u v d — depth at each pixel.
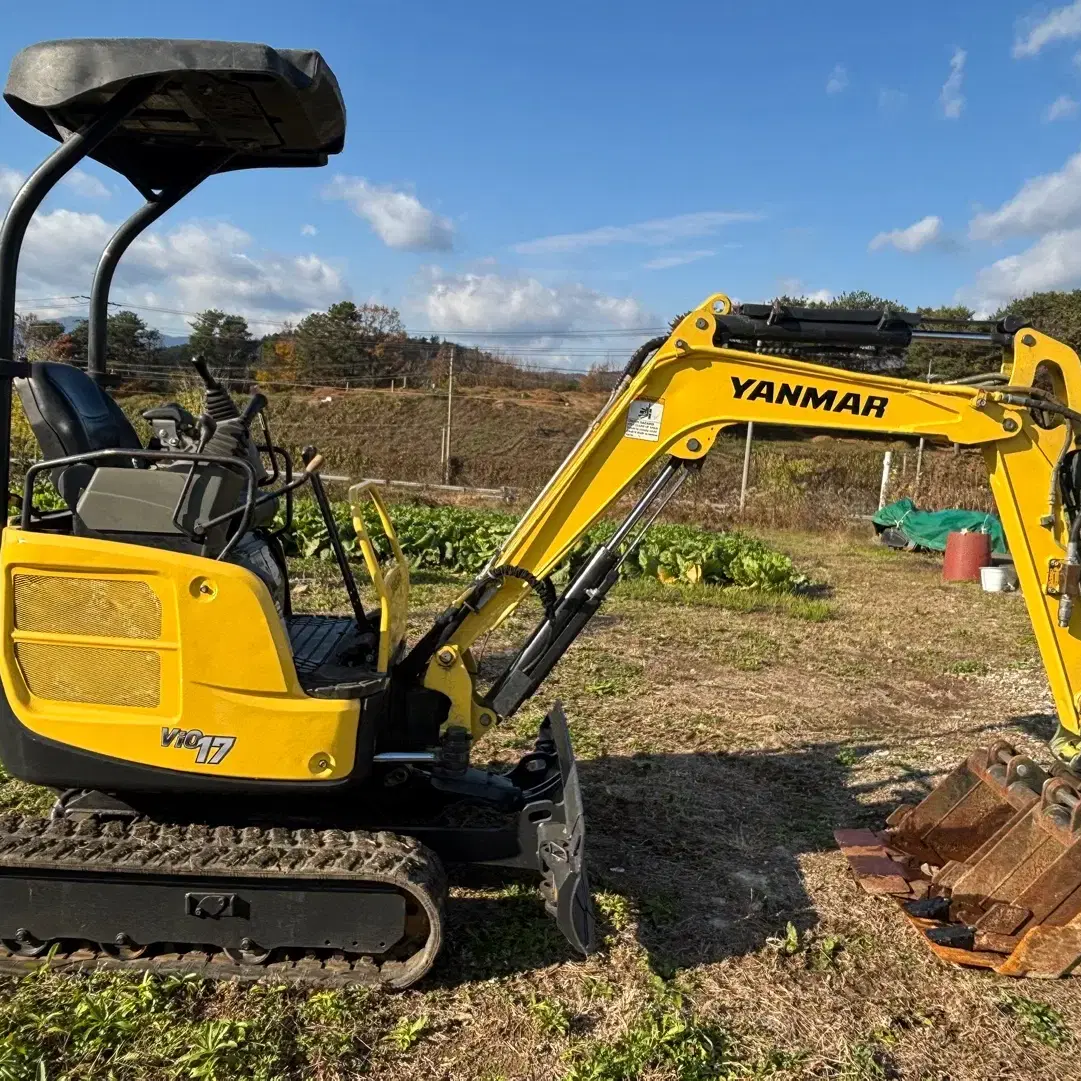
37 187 3.13
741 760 5.89
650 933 3.86
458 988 3.40
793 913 4.07
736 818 5.02
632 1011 3.31
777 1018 3.35
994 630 9.94
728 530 18.28
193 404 21.23
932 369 12.99
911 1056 3.19
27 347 24.89
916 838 4.66
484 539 11.59
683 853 4.59
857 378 3.73
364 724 3.37
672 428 3.80
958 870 4.16
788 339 3.88
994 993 3.54
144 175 4.25
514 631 8.78
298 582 9.79
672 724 6.47
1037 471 3.81
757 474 24.33
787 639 9.14
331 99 3.61
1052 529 3.82
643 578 11.46
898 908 4.12
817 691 7.48
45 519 3.59
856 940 3.87
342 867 3.23
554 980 3.48
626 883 4.25
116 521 3.27
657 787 5.36
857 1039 3.26
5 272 3.15
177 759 3.25
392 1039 3.11
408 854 3.36
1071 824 3.77
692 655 8.33
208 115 3.76
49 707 3.24
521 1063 3.04
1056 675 3.87
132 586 3.16
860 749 6.17
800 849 4.70
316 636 4.07
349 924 3.30
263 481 4.05
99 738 3.23
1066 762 3.87
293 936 3.31
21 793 4.73
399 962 3.43
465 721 3.87
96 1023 3.03
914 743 6.34
